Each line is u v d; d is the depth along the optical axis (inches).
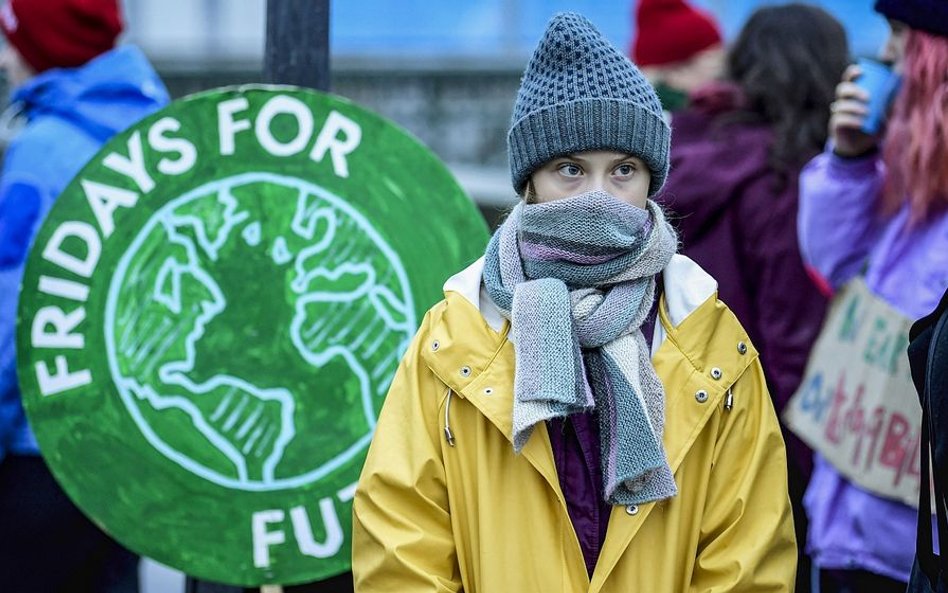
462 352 137.9
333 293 174.4
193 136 173.5
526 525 135.9
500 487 136.9
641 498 133.8
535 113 137.7
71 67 227.5
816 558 189.6
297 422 173.9
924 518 141.7
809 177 199.5
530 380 131.8
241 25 594.6
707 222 213.9
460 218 174.4
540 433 135.4
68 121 219.9
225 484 172.9
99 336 172.2
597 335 135.2
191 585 192.1
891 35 188.9
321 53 187.2
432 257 174.4
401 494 138.9
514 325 134.3
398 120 552.1
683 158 215.3
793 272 210.7
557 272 137.3
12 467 210.7
